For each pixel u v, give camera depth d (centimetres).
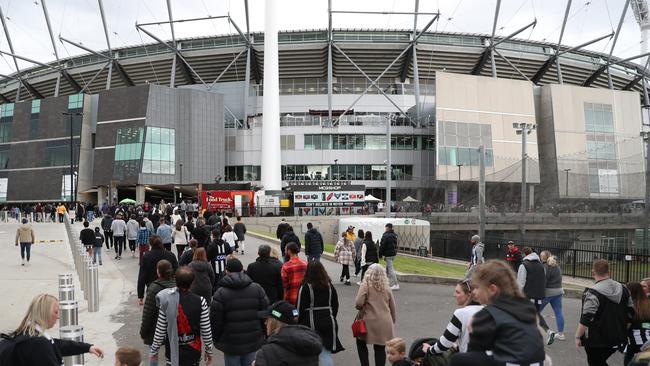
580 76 8762
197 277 804
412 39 7781
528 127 4025
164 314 565
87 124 7456
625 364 632
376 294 670
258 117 7581
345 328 1014
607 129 7369
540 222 4391
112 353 818
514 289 321
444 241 3316
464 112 6888
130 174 6756
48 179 7456
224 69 8225
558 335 941
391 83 8438
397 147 7431
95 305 1116
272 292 782
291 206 4822
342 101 7975
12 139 7819
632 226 4278
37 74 9000
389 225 1503
